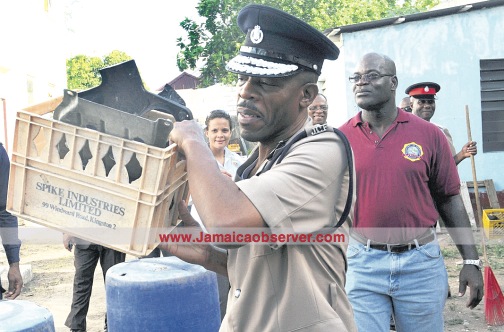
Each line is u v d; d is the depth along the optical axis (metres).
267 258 1.62
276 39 1.68
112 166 1.66
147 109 1.72
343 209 1.69
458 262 7.48
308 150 1.62
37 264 8.34
